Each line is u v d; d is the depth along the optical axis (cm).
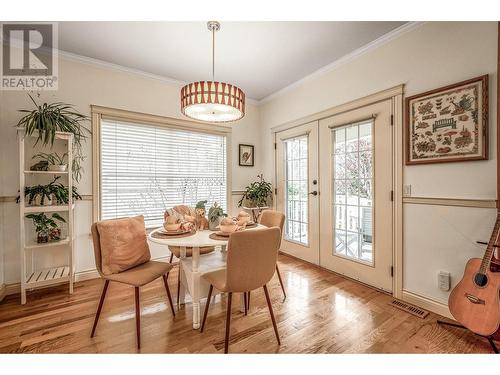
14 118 240
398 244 225
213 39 234
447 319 190
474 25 177
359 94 257
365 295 233
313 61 281
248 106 404
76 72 268
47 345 160
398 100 223
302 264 324
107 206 290
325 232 303
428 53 202
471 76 179
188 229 194
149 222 318
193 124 347
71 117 264
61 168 240
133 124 307
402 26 216
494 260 156
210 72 308
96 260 173
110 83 287
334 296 231
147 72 307
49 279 228
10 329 178
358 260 264
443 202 194
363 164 259
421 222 210
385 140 236
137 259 185
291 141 359
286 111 359
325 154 301
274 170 388
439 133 195
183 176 346
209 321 189
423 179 208
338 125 280
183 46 249
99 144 281
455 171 189
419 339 166
